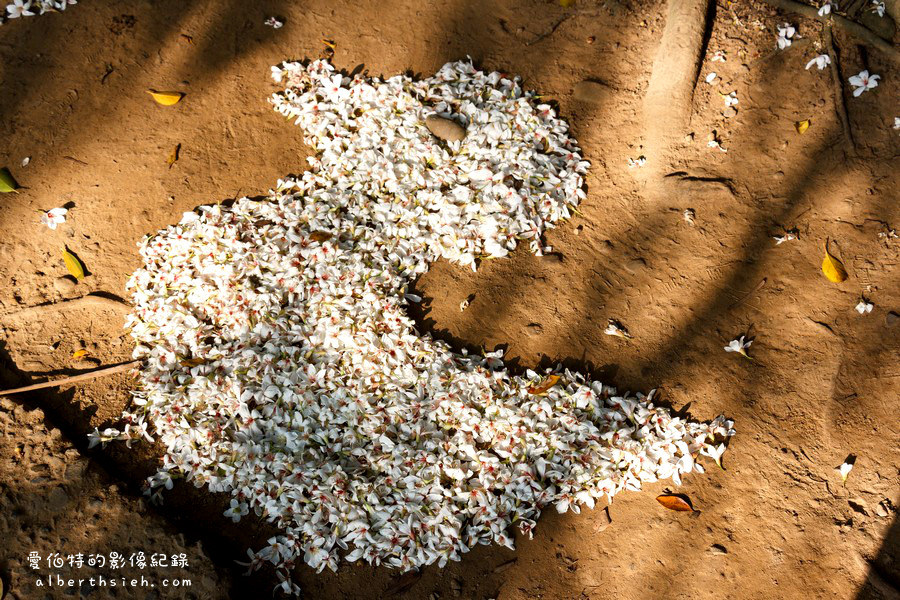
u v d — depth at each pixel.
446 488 1.72
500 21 1.96
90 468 1.72
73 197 1.86
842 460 1.73
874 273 1.80
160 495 1.72
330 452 1.73
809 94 1.88
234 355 1.75
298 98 1.91
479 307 1.83
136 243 1.84
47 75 1.91
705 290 1.82
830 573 1.69
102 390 1.78
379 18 1.96
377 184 1.85
